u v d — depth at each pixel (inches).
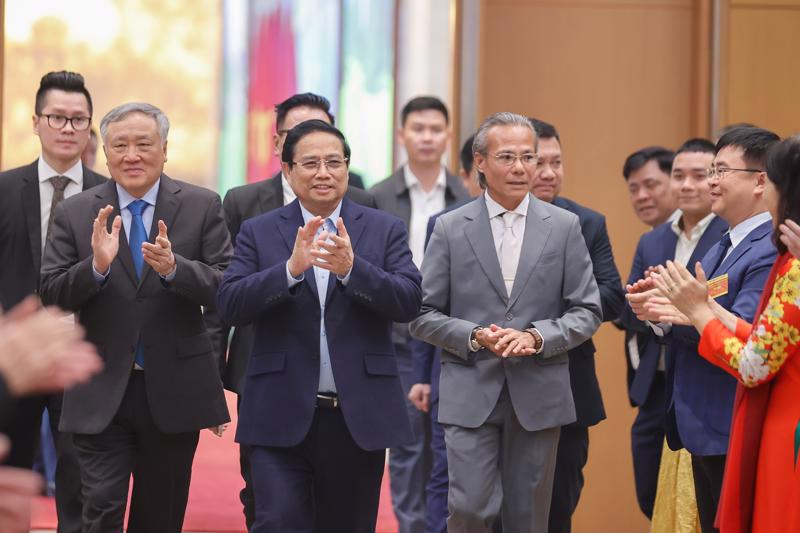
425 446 366.6
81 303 262.1
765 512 215.6
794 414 213.3
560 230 275.3
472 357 268.8
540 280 271.3
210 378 273.4
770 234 251.9
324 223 263.0
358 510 257.8
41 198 308.0
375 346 257.0
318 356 253.6
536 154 276.4
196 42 455.8
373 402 253.8
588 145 445.1
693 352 262.1
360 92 454.3
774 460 214.4
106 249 255.0
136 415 267.1
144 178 270.7
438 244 277.6
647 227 445.7
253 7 456.8
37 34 445.7
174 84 454.6
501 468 271.7
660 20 446.9
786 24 443.8
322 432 254.5
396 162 454.3
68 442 294.4
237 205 320.2
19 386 130.7
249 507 310.5
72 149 308.2
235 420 470.9
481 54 434.9
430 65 449.7
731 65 442.3
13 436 290.5
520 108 444.1
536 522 269.0
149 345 266.5
